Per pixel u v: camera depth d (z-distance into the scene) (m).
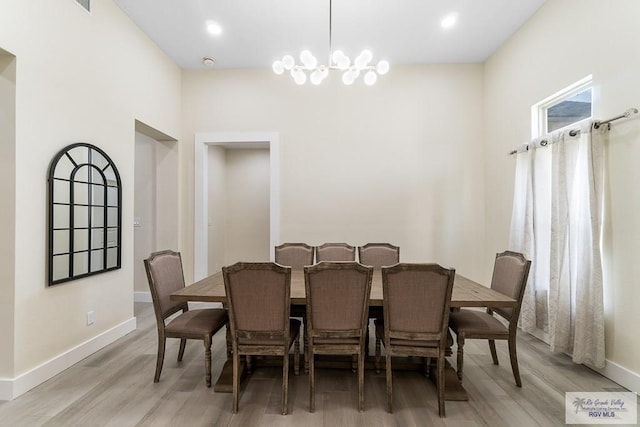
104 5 2.86
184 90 4.30
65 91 2.44
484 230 4.12
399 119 4.18
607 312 2.28
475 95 4.13
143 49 3.46
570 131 2.48
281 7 3.02
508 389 2.17
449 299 1.86
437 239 4.16
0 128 2.05
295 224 4.25
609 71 2.27
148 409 1.94
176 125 4.18
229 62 4.10
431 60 4.05
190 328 2.22
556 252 2.61
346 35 3.49
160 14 3.15
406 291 1.89
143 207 4.26
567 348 2.54
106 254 2.88
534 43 3.12
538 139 2.89
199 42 3.65
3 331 2.04
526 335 3.14
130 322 3.19
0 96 2.05
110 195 2.95
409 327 1.92
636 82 2.07
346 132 4.21
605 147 2.30
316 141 4.22
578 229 2.42
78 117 2.57
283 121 4.24
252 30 3.40
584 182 2.36
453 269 1.83
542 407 1.97
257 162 5.36
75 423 1.80
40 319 2.22
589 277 2.33
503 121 3.68
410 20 3.22
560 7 2.77
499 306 1.99
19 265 2.08
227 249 5.38
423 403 2.02
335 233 4.22
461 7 3.03
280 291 1.90
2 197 2.05
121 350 2.77
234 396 1.91
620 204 2.19
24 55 2.11
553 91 2.87
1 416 1.85
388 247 3.39
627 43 2.13
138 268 4.28
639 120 2.05
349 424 1.82
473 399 2.06
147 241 4.25
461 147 4.14
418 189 4.17
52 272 2.30
